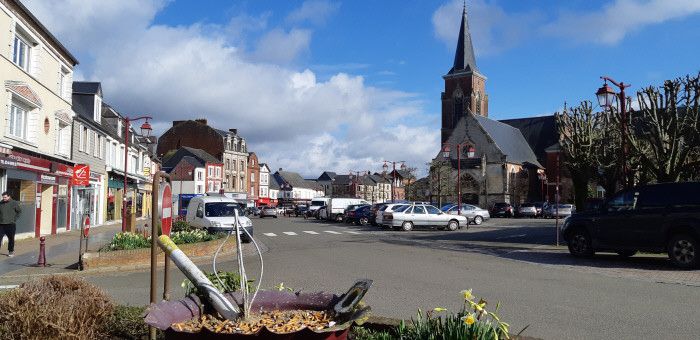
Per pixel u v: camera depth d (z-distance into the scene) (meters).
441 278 11.45
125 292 9.77
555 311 7.91
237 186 88.38
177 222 22.91
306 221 48.59
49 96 24.16
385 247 19.52
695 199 12.73
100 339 5.09
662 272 12.23
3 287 10.66
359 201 48.03
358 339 4.89
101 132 33.75
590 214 15.12
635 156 20.36
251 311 4.07
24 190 22.08
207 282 3.86
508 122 92.75
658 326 6.97
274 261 15.12
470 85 91.19
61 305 4.62
